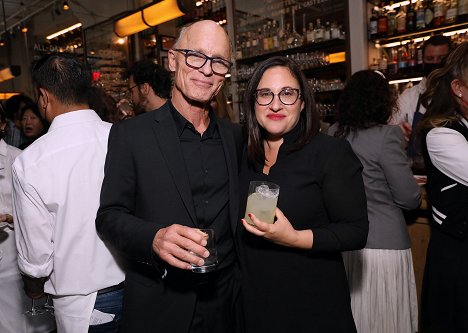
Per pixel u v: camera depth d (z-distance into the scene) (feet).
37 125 10.19
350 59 11.93
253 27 14.67
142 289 3.86
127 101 11.07
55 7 22.90
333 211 3.70
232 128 4.54
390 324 5.92
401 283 5.92
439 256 4.79
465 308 4.51
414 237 7.01
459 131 4.59
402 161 5.59
